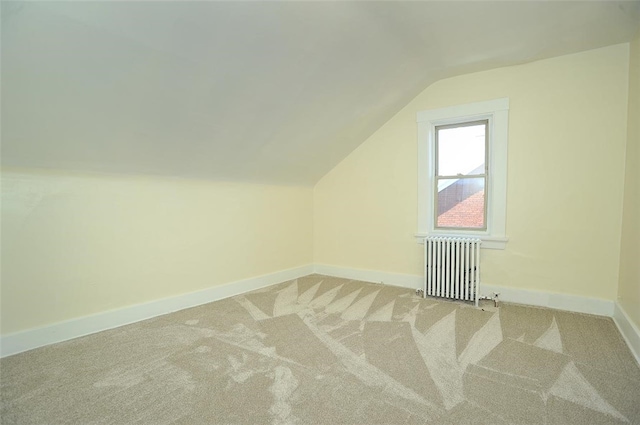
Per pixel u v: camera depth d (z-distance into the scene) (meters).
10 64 1.43
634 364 1.87
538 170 2.88
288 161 3.43
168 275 2.83
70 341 2.21
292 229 4.07
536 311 2.77
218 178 3.15
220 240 3.25
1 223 1.97
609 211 2.62
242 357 1.99
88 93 1.71
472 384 1.69
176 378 1.75
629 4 1.96
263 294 3.38
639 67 2.22
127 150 2.25
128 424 1.39
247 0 1.57
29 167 2.05
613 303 2.62
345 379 1.74
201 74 1.90
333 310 2.87
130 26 1.47
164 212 2.79
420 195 3.48
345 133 3.44
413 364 1.90
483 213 3.23
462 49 2.55
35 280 2.11
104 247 2.43
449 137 3.38
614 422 1.38
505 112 2.97
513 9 1.99
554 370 1.81
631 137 2.39
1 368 1.85
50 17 1.31
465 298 3.04
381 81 2.82
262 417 1.43
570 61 2.71
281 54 2.01
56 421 1.40
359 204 3.95
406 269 3.63
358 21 1.99
